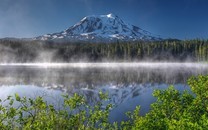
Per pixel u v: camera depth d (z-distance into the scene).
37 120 9.57
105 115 10.62
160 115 9.84
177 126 7.34
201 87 10.19
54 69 156.00
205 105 9.66
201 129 6.99
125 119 28.62
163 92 10.57
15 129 9.78
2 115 9.25
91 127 10.35
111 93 57.75
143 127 9.06
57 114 9.96
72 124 9.95
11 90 60.47
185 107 10.11
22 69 155.62
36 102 9.69
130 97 50.16
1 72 127.69
